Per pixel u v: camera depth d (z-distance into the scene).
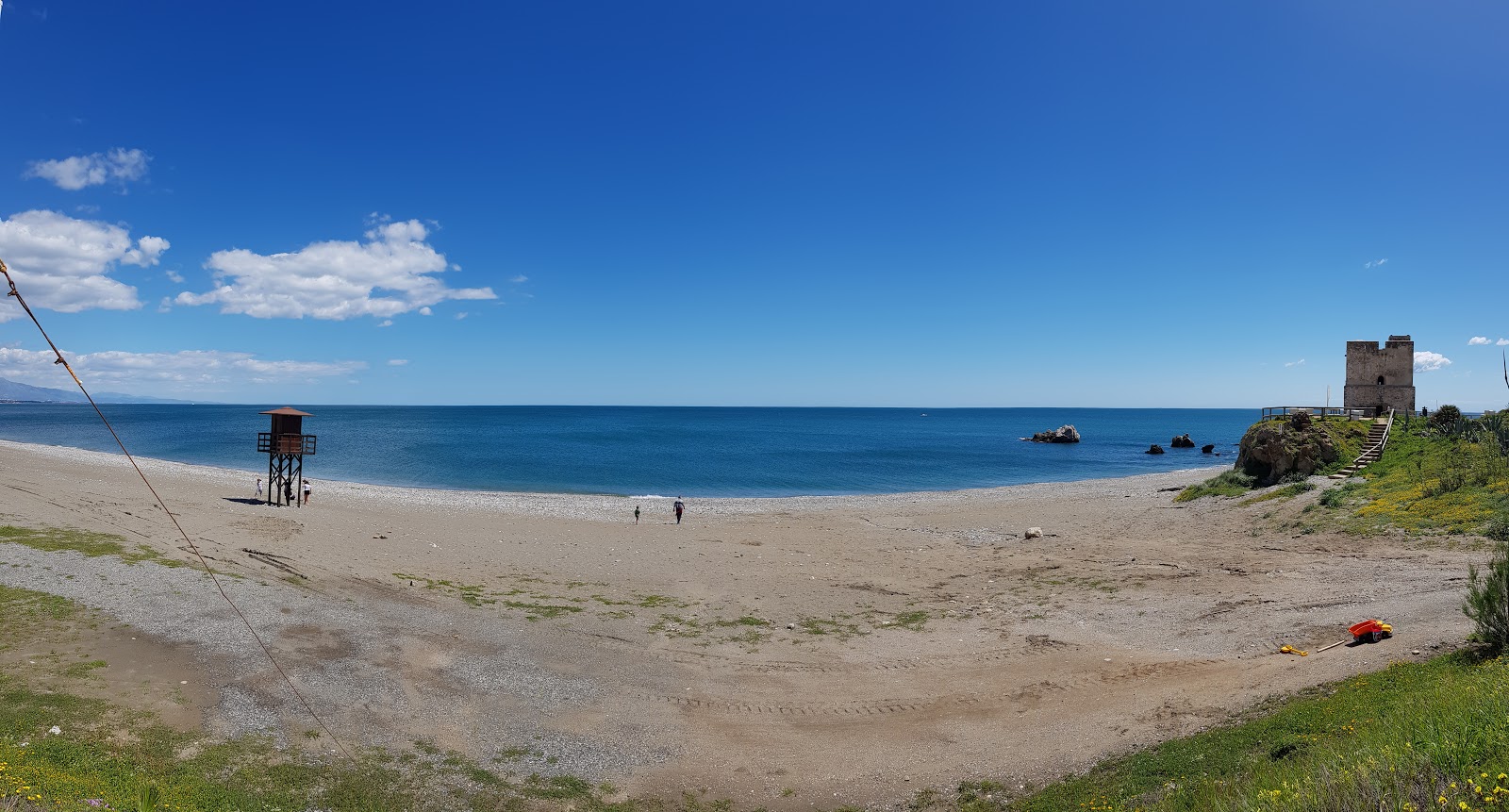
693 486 69.75
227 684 16.09
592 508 48.50
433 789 12.56
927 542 36.06
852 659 19.05
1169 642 18.45
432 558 29.95
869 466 89.50
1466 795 5.90
